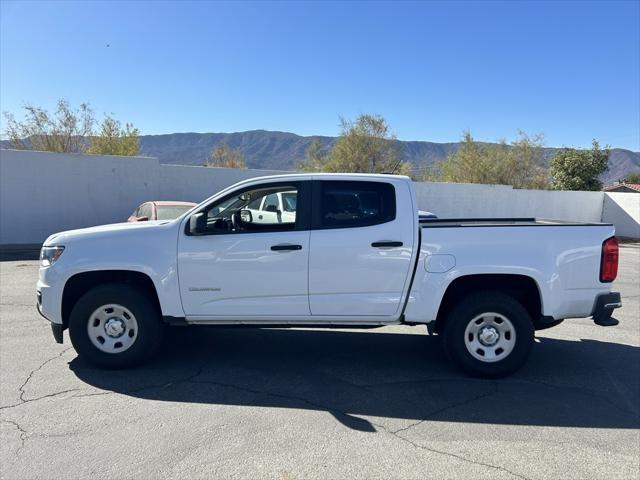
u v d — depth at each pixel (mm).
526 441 3658
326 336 6328
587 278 4801
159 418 3920
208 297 4848
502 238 4766
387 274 4797
